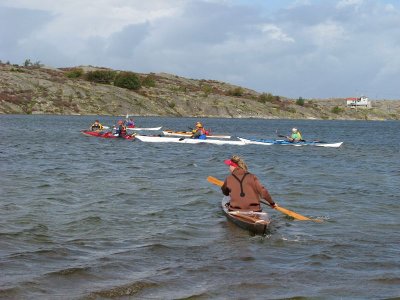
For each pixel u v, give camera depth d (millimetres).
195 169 24312
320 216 13922
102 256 9648
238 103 152125
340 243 10953
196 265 9258
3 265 8922
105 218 12930
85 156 29781
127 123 63750
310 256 9930
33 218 12680
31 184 18219
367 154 36594
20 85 116625
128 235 11336
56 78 131250
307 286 8258
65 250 9984
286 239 11266
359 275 8820
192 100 141000
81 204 14711
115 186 18250
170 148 37500
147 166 25234
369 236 11641
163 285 8188
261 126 93625
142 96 134500
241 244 10781
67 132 53312
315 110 177250
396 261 9641
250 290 8047
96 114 115875
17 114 105750
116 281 8312
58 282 8203
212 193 17062
